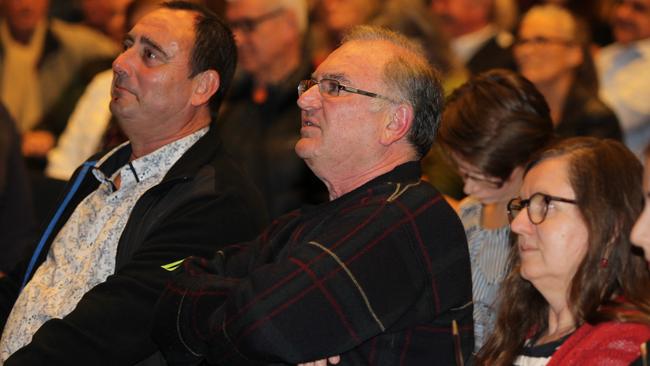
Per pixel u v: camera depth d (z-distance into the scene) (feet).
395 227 20.22
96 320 22.36
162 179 24.57
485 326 24.17
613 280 19.72
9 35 46.83
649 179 16.43
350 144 21.42
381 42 22.00
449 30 41.73
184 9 25.48
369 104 21.36
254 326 19.16
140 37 24.94
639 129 39.63
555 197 20.04
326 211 21.22
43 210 36.37
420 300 20.36
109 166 26.08
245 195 24.63
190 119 25.22
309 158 21.70
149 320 22.61
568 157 20.26
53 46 46.68
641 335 18.61
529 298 21.27
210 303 20.31
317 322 19.26
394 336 20.40
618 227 19.75
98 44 46.98
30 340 23.70
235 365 20.12
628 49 40.27
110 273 23.75
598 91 36.83
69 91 44.01
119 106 24.75
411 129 21.65
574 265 19.95
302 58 37.99
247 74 37.24
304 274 19.45
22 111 46.70
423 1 42.37
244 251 22.11
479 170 24.52
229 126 36.47
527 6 46.88
